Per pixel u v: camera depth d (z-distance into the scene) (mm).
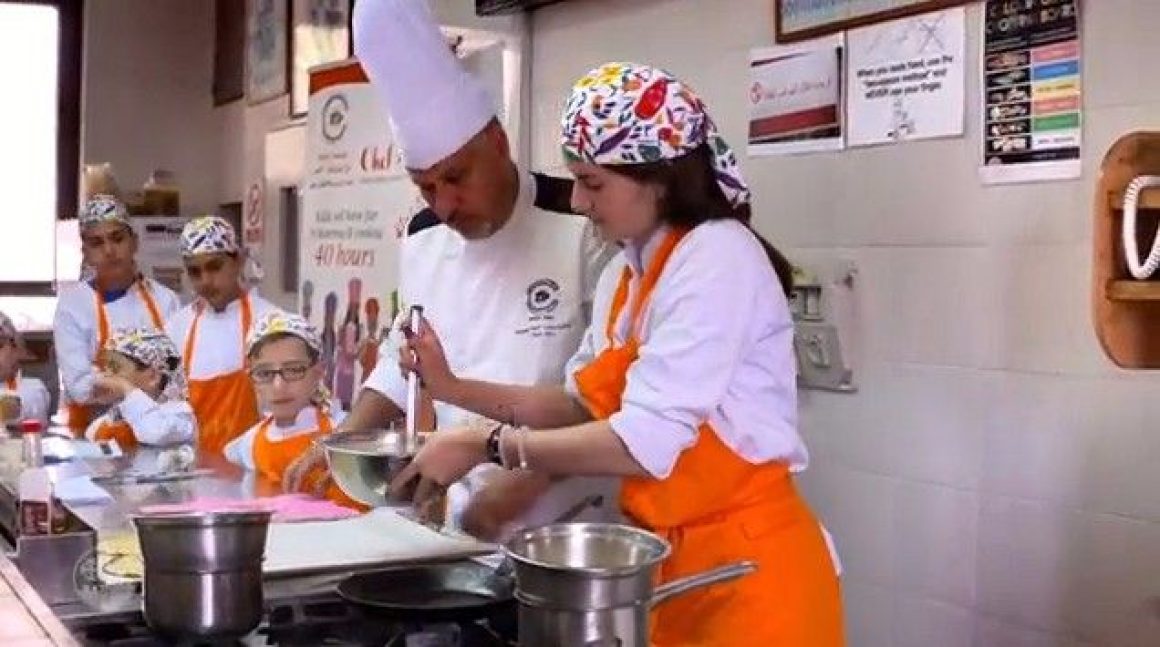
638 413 1674
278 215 5266
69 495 2461
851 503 2482
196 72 6152
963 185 2240
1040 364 2125
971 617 2256
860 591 2471
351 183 3834
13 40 6094
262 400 2936
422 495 1798
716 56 2781
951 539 2287
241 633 1549
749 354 1743
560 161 3305
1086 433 2059
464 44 3729
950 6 2252
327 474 2422
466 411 2135
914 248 2332
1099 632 2051
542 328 2277
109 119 6043
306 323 2934
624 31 3078
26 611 1645
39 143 6184
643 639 1282
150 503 2412
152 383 3391
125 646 1560
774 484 1785
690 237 1731
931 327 2305
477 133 2201
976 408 2232
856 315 2451
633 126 1692
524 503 2104
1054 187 2092
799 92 2559
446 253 2414
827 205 2506
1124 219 1638
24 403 4109
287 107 5191
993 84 2182
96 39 6004
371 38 2143
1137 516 1992
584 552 1381
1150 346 1695
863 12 2416
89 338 4086
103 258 4129
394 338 2453
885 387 2398
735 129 2732
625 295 1853
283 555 1927
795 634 1755
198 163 6176
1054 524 2111
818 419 2545
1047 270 2107
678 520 1761
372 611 1629
